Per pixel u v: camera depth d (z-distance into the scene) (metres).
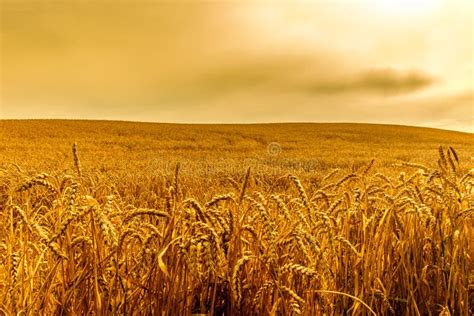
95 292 2.10
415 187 3.35
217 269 2.26
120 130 61.72
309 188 7.92
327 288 2.60
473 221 3.54
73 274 2.25
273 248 2.31
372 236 3.01
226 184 8.95
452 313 2.79
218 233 2.39
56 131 57.34
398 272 3.11
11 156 28.97
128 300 2.30
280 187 7.43
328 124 85.12
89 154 33.91
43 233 2.31
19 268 2.33
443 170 3.35
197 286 2.42
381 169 17.38
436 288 3.00
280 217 2.98
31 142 44.66
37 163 22.42
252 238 2.76
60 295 2.34
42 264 2.58
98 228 2.33
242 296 2.45
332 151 42.28
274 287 2.43
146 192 7.13
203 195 5.80
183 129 66.81
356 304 2.60
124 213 2.80
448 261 3.09
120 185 8.91
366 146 53.34
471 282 3.12
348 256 2.97
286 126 78.75
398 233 3.43
